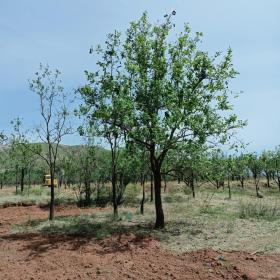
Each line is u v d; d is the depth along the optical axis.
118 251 14.17
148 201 33.31
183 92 17.55
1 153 40.25
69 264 12.66
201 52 18.23
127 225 19.67
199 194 41.31
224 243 15.32
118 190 32.84
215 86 17.92
